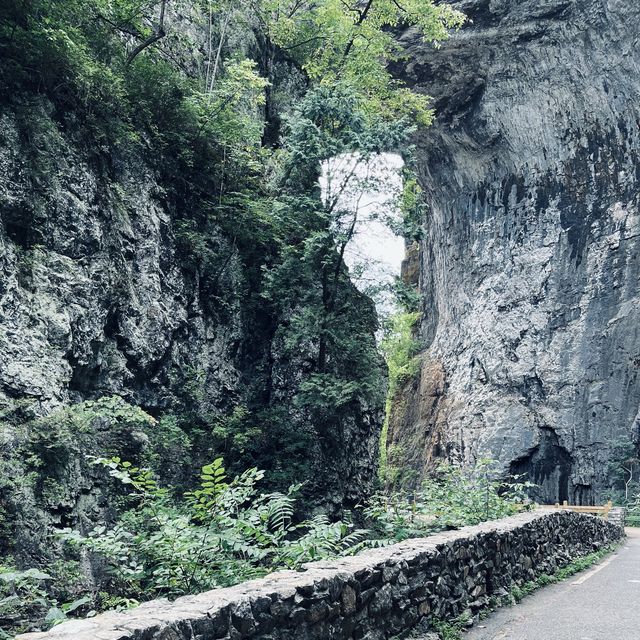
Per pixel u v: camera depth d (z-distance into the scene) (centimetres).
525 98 4359
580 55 4044
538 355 4281
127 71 1762
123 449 1394
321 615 403
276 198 2017
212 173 1970
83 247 1441
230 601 338
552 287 4322
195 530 548
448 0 4172
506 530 812
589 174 4219
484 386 4531
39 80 1430
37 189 1361
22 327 1237
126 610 343
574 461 3991
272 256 2089
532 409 4231
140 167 1694
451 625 592
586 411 3981
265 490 1756
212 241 1916
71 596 1061
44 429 1171
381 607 480
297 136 1906
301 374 2028
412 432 5347
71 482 1209
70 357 1358
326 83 2269
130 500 1333
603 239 4116
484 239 4809
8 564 1018
